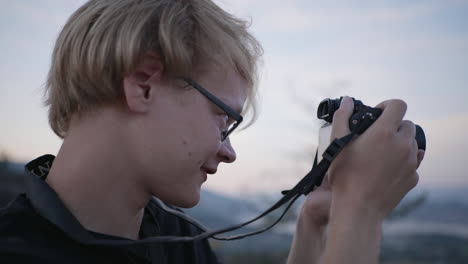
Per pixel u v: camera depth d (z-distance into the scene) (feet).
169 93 3.47
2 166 24.77
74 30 3.63
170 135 3.45
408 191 3.19
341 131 3.21
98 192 3.45
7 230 3.19
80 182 3.43
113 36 3.46
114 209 3.52
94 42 3.47
